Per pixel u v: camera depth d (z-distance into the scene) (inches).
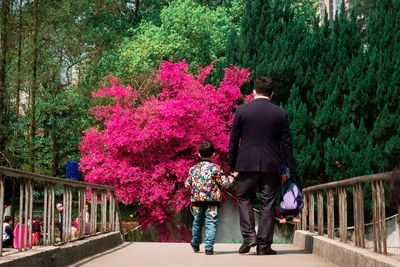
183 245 508.4
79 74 1277.1
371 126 914.1
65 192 361.7
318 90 940.0
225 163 914.1
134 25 1450.5
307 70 960.3
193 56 1227.9
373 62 904.3
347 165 832.9
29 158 1014.4
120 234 527.8
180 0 1252.5
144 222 907.4
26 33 1064.8
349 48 978.7
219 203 401.7
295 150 889.5
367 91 892.0
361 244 318.3
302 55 975.6
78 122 1206.9
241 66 1054.4
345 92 951.0
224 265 336.5
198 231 411.5
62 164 1310.3
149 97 1059.9
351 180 330.6
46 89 1180.5
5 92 966.4
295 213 378.6
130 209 1201.4
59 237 387.9
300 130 894.4
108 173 887.7
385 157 837.8
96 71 1266.0
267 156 372.5
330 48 978.1
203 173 400.2
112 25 1398.9
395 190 144.9
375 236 289.4
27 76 1038.4
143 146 883.4
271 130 373.7
